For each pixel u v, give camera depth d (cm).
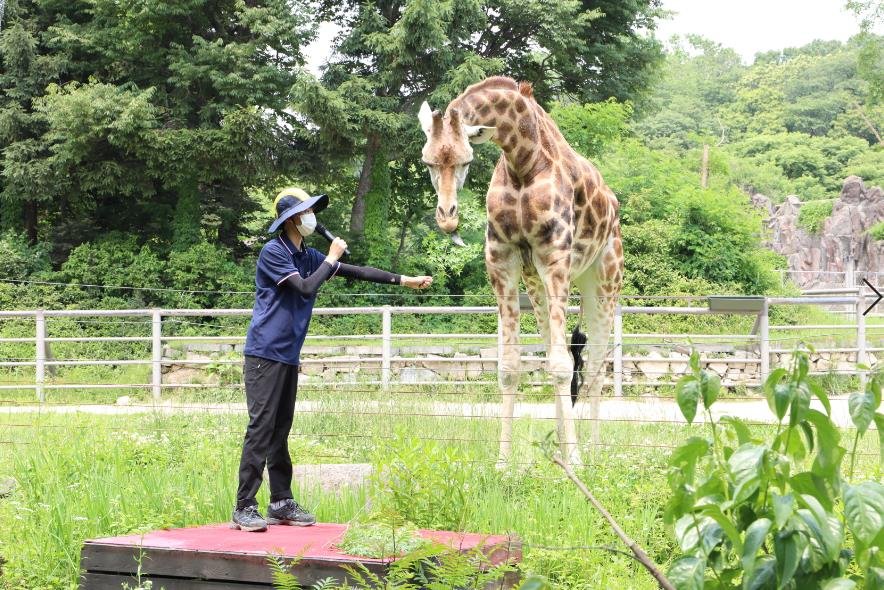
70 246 2555
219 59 2297
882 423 281
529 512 623
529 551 525
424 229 3048
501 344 840
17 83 2428
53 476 710
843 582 250
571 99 3003
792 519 257
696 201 2514
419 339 1975
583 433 946
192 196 2495
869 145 9062
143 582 440
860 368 287
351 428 1020
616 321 1479
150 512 598
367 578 414
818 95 10038
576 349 968
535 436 880
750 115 9831
